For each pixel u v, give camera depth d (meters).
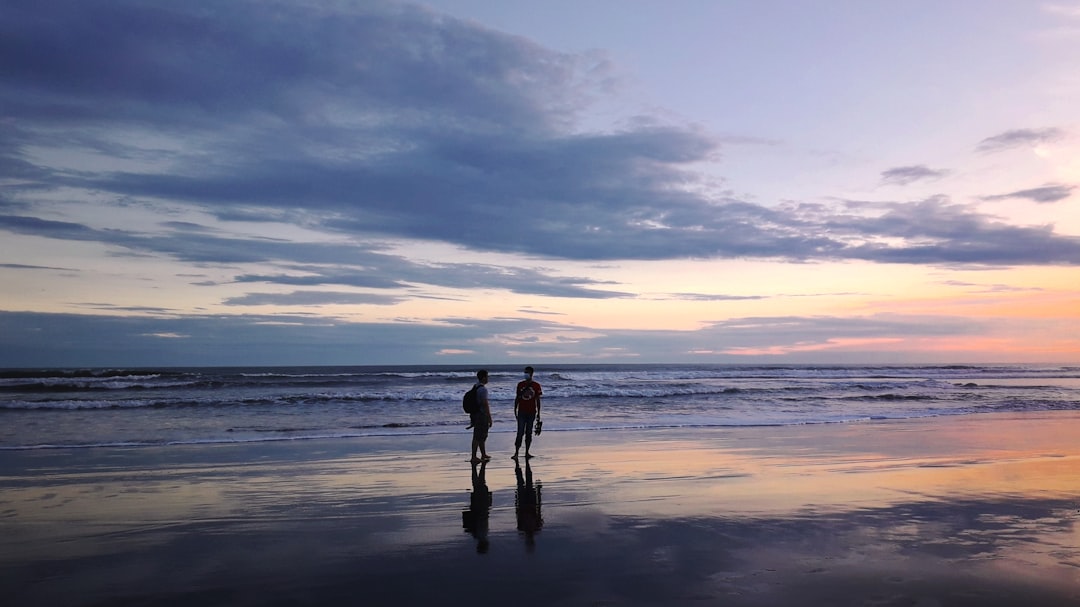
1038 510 7.03
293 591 4.60
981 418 19.19
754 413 20.56
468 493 8.20
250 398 21.95
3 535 6.22
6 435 14.42
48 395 25.77
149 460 10.97
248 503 7.66
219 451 12.09
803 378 45.69
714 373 56.53
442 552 5.56
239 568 5.16
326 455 11.60
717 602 4.26
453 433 15.00
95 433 14.77
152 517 6.96
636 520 6.65
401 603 4.33
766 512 6.99
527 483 8.86
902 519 6.61
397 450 12.25
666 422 17.56
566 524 6.52
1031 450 12.15
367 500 7.81
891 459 10.97
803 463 10.55
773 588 4.54
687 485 8.62
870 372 64.25
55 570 5.12
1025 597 4.37
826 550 5.49
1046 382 46.16
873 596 4.37
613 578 4.80
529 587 4.62
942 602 4.26
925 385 36.94
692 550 5.53
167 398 22.89
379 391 28.23
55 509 7.35
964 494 7.92
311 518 6.89
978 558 5.25
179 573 5.04
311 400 22.64
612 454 11.68
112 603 4.39
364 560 5.36
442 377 38.06
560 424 17.05
